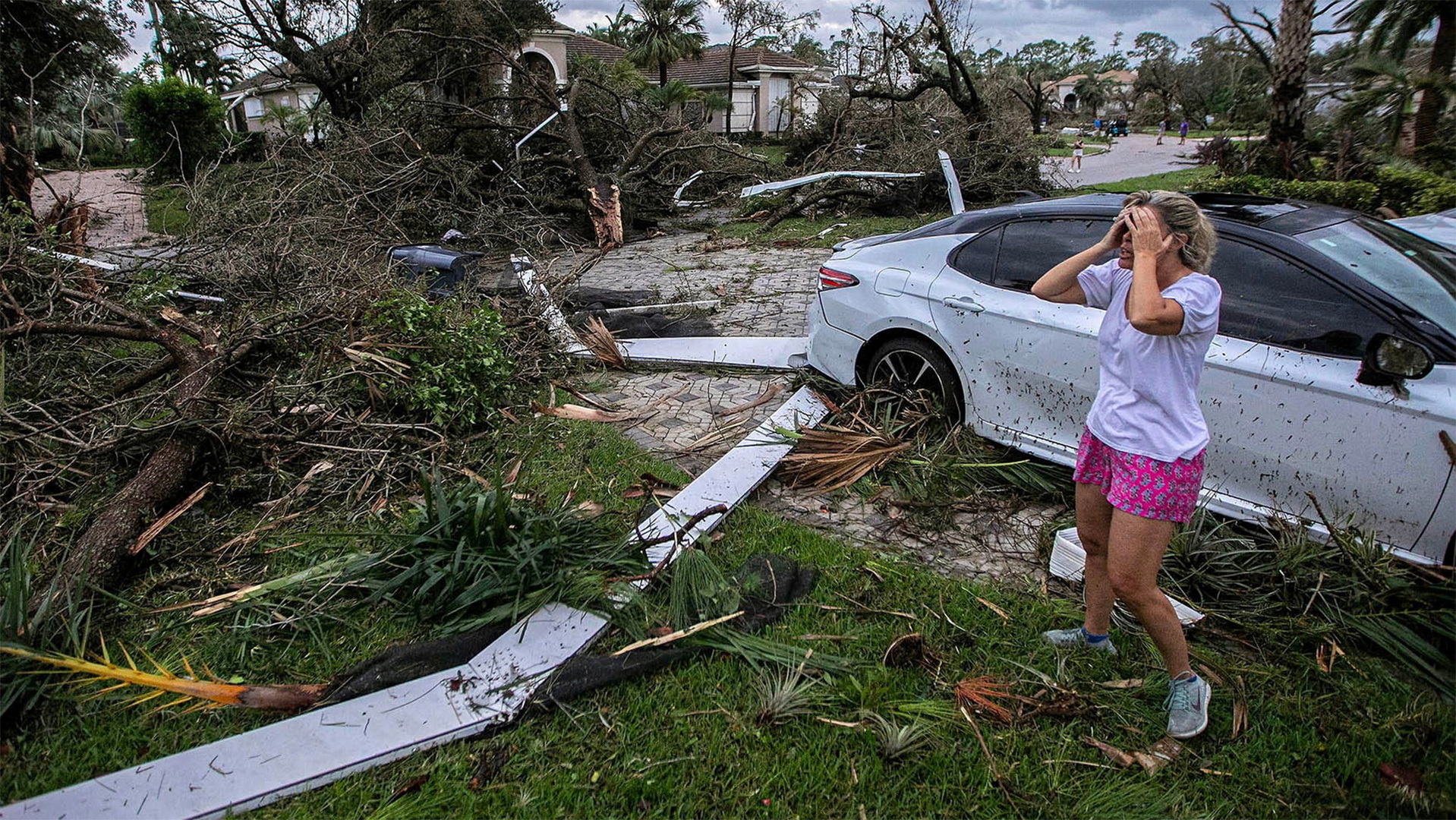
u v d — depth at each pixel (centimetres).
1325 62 1766
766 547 370
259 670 292
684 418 528
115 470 415
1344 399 313
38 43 1538
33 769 249
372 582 324
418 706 269
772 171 1795
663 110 1764
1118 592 255
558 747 257
